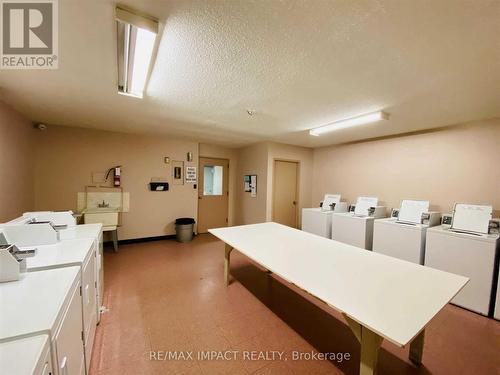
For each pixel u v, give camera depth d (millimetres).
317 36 1381
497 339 1966
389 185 3977
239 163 5844
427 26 1263
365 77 1876
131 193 4453
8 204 2613
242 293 2662
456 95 2164
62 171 3805
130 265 3445
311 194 5586
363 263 1808
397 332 965
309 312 2297
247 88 2133
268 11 1188
